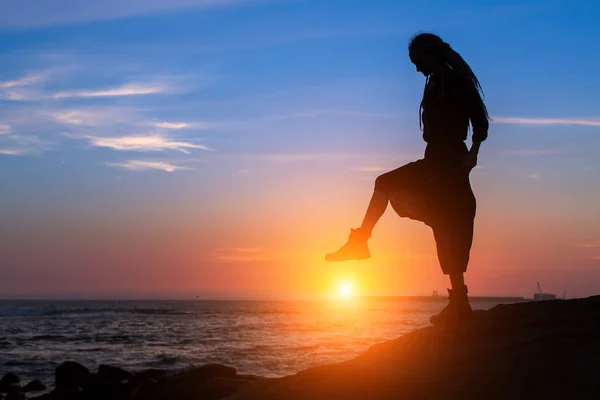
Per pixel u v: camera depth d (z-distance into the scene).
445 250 5.08
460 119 4.97
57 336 47.12
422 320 81.44
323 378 4.48
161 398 9.30
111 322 70.38
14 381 23.31
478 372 4.12
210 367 10.14
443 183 4.98
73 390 17.47
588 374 3.84
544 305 5.30
